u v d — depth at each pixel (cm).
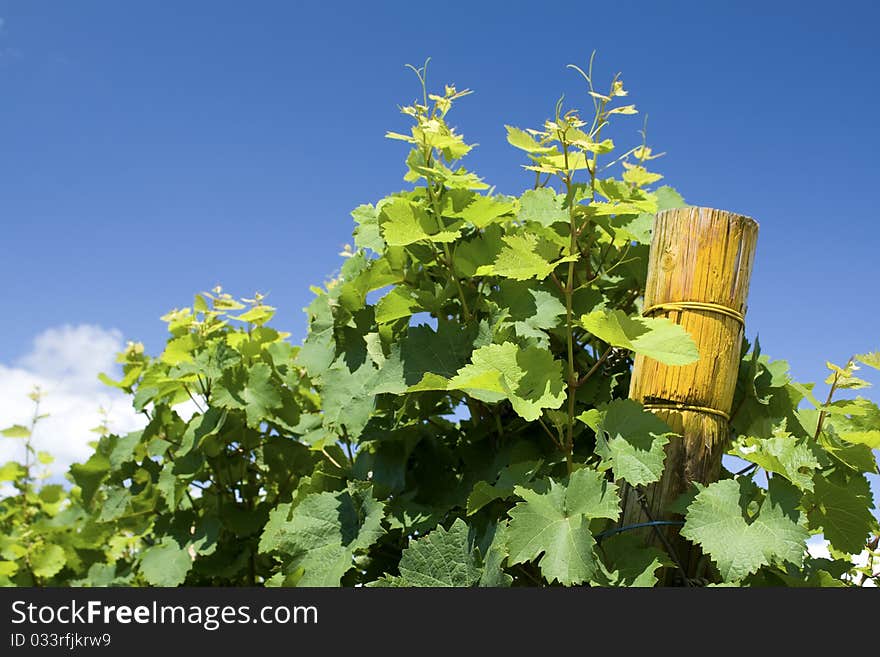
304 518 218
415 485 227
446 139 198
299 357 258
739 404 206
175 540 312
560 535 151
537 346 177
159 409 333
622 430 159
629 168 226
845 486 188
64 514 447
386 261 229
